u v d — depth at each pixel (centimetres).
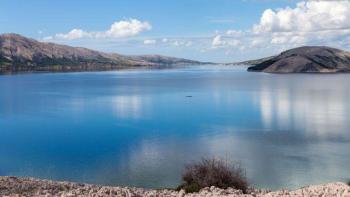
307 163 4325
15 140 6019
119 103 11500
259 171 3972
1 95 14225
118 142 5688
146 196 1369
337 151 4953
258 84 19988
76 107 10562
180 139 5834
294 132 6353
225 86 18425
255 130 6581
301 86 18362
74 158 4712
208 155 4678
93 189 1511
